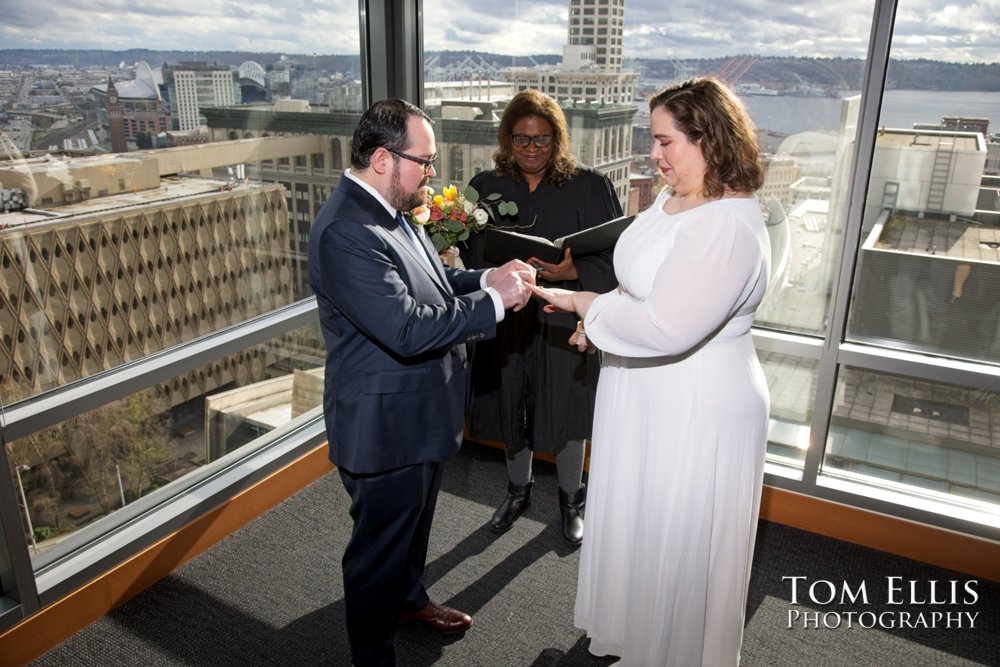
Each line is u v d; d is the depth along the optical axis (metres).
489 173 2.60
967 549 2.58
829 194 2.60
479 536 2.79
